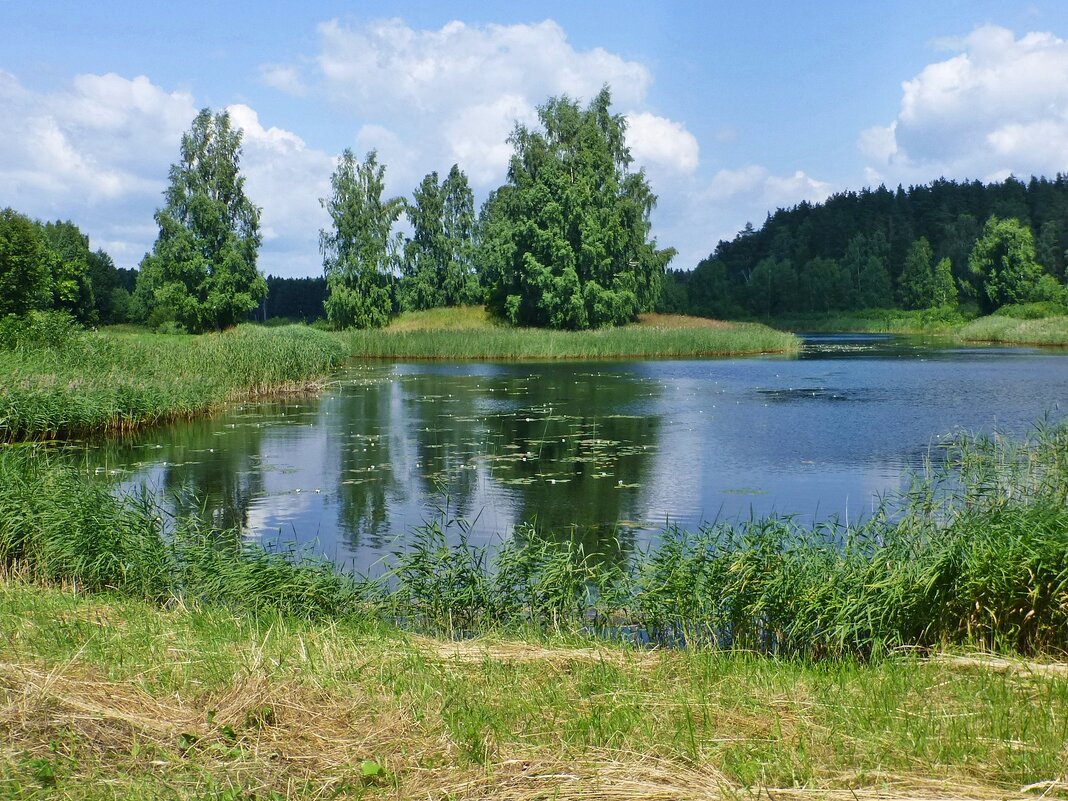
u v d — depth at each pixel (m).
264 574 8.16
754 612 7.02
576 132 63.88
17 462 11.20
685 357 48.50
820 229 128.75
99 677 5.06
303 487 14.20
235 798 3.74
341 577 8.60
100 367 23.56
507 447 17.83
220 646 5.79
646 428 20.20
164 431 20.33
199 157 58.41
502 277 66.31
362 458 16.73
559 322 59.81
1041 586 6.55
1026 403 23.98
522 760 4.09
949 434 18.81
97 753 4.10
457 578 8.18
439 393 28.73
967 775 3.98
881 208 131.75
